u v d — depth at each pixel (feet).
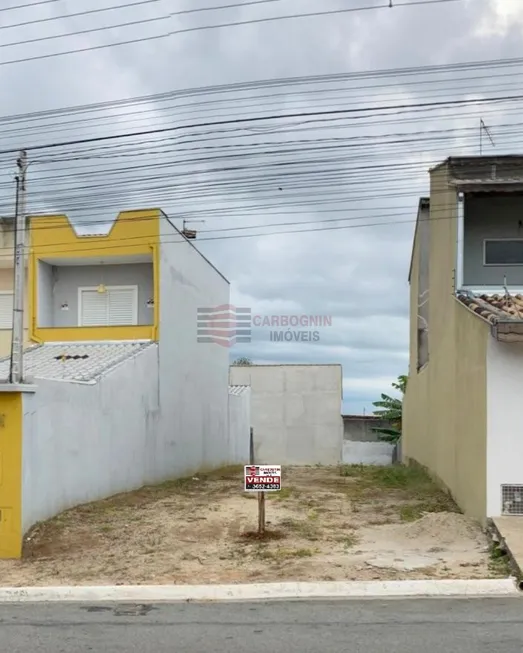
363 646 17.03
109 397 43.21
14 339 30.25
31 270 57.77
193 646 17.34
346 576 23.38
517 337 27.94
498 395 29.58
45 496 32.83
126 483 46.03
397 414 109.50
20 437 28.99
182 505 39.29
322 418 104.78
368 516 34.71
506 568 23.81
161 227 54.95
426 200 59.47
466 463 34.40
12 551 27.91
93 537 30.32
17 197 32.07
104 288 60.64
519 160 43.27
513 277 43.47
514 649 16.62
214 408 72.08
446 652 16.48
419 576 23.20
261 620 19.42
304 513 35.83
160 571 24.70
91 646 17.51
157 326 54.29
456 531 29.35
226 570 24.56
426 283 60.39
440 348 45.37
